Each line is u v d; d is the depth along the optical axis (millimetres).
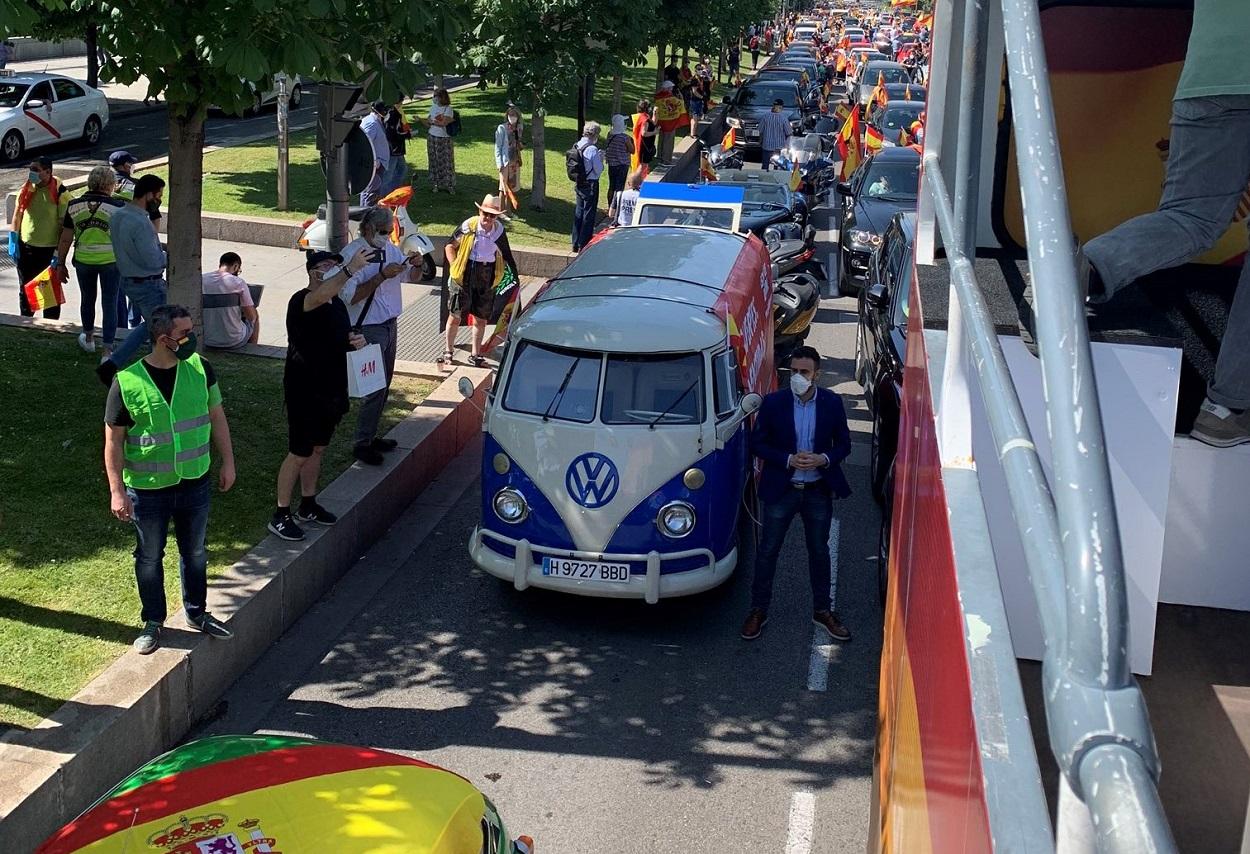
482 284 13000
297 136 29078
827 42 77000
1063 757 914
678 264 10367
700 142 33469
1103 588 948
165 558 8125
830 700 7715
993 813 1270
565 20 20250
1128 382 2658
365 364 9398
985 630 1586
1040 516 1124
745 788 6754
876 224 17547
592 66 20531
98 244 11781
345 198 10289
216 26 8492
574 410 8500
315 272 8219
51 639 6957
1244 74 2414
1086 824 975
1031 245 1193
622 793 6676
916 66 49188
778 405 8172
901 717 2975
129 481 6695
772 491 8234
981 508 1981
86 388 11031
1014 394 1392
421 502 10523
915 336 3350
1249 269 2889
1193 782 2338
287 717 7250
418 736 7148
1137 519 2705
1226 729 2516
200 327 11344
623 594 8414
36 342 12352
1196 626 2957
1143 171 3648
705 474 8430
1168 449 2674
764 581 8359
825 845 6293
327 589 8844
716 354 8727
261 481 9531
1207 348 3342
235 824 4266
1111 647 929
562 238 19938
